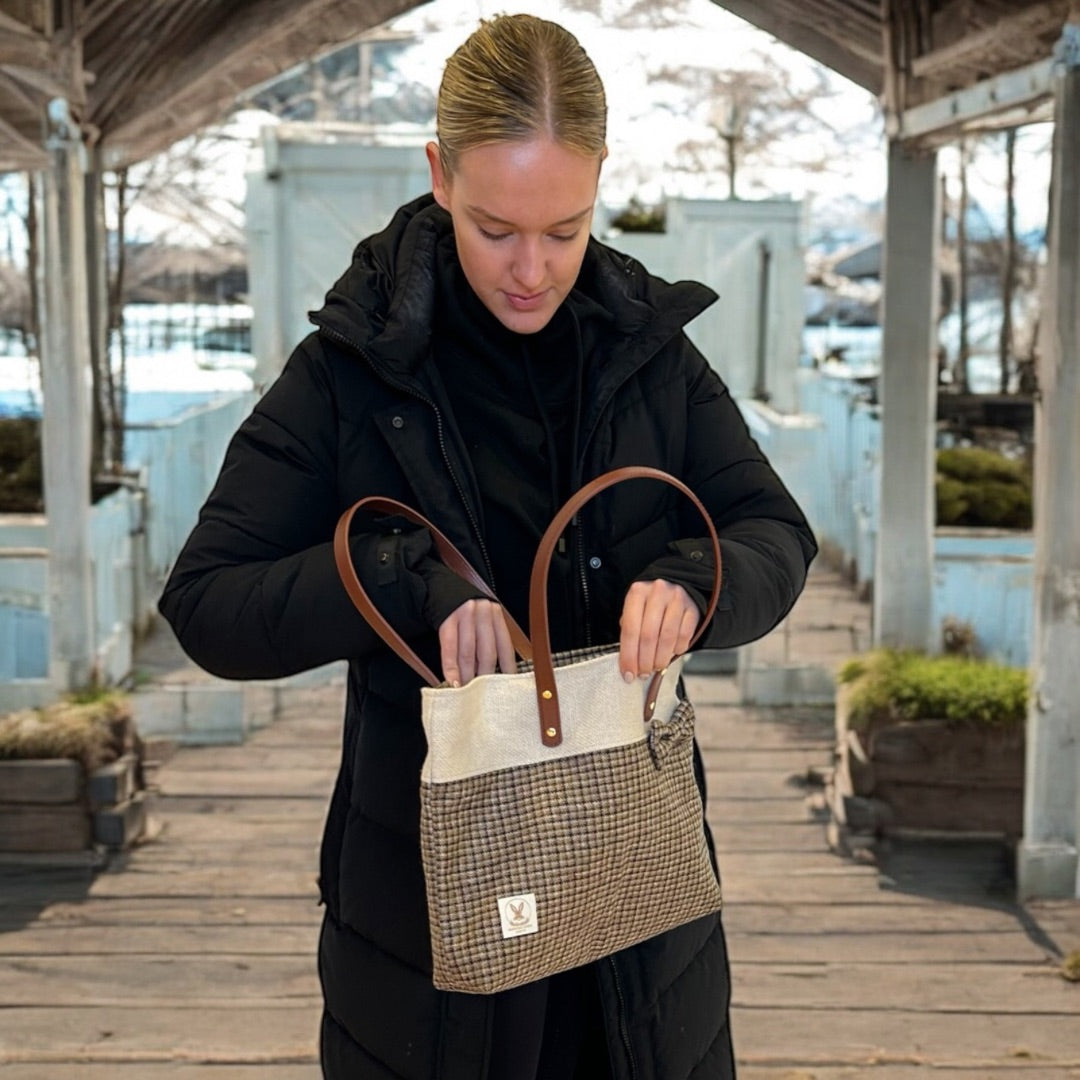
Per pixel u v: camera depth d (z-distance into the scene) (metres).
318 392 1.37
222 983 3.10
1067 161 3.30
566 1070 1.44
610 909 1.30
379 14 4.41
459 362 1.38
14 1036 2.85
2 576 5.12
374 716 1.41
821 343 13.17
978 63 3.96
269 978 3.13
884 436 4.64
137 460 6.30
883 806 3.85
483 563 1.35
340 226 6.09
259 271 6.10
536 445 1.38
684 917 1.36
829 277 12.56
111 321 6.68
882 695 3.93
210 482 6.64
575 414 1.38
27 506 5.72
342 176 6.06
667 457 1.43
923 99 4.37
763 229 8.20
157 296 11.03
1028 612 5.20
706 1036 1.44
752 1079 2.68
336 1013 1.43
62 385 4.30
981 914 3.48
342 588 1.26
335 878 1.46
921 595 4.67
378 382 1.36
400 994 1.37
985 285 10.07
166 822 4.12
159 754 4.74
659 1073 1.39
